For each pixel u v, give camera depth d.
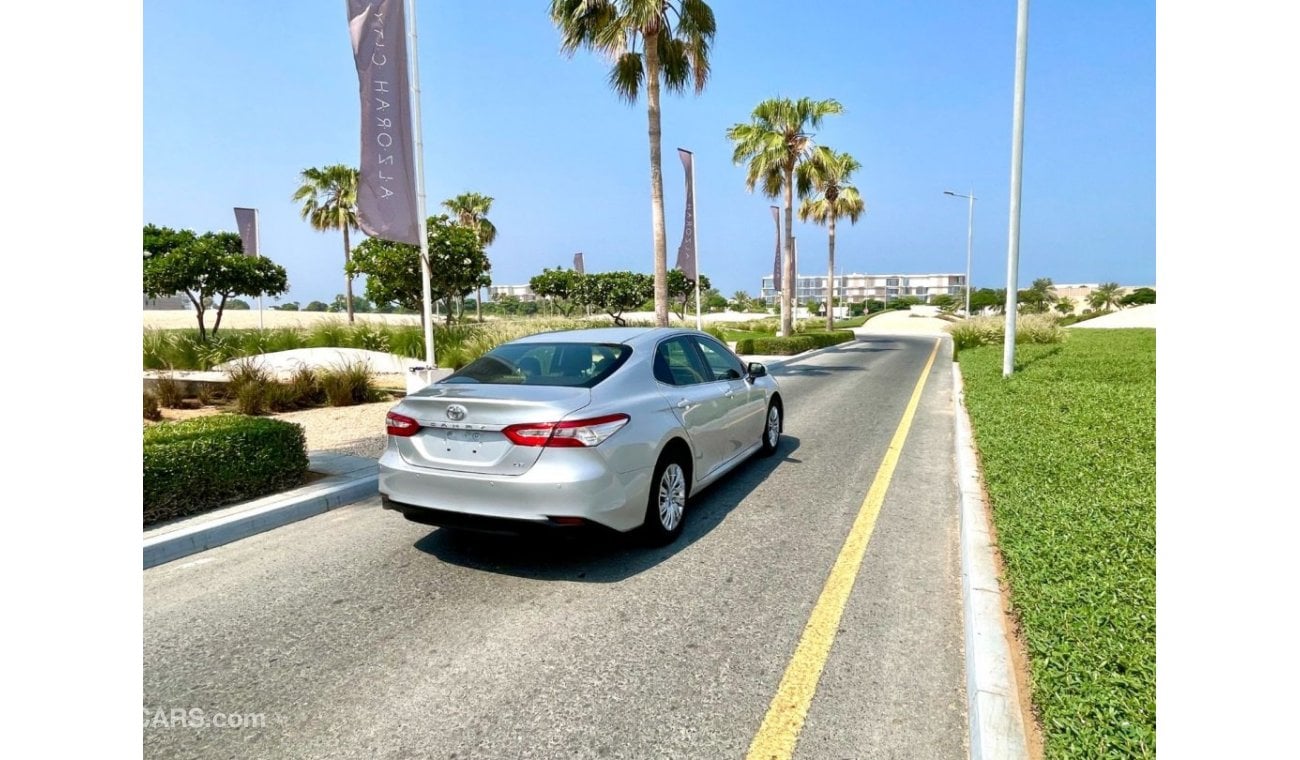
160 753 2.53
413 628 3.49
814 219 36.19
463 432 4.09
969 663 2.92
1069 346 18.75
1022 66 11.95
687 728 2.63
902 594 3.78
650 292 42.88
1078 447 5.69
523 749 2.54
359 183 8.99
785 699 2.80
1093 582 3.03
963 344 22.91
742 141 25.14
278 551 4.62
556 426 3.88
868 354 24.39
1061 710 2.23
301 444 5.92
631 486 4.17
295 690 2.94
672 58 15.70
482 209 43.62
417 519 4.24
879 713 2.69
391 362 15.05
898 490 5.89
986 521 4.45
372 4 8.87
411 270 21.00
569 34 14.78
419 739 2.61
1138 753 2.00
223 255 21.39
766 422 7.00
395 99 9.09
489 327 18.48
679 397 4.94
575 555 4.48
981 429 6.70
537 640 3.34
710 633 3.37
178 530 4.64
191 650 3.29
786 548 4.53
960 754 2.45
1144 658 2.38
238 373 11.33
